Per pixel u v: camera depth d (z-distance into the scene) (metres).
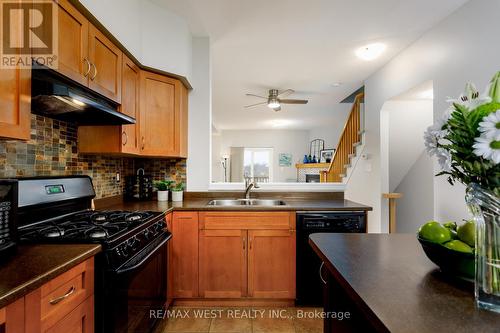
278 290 2.19
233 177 8.23
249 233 2.19
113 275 1.14
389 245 1.09
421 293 0.68
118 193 2.48
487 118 0.59
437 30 2.36
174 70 2.32
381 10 2.18
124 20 1.85
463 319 0.57
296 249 2.20
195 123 2.71
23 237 1.18
